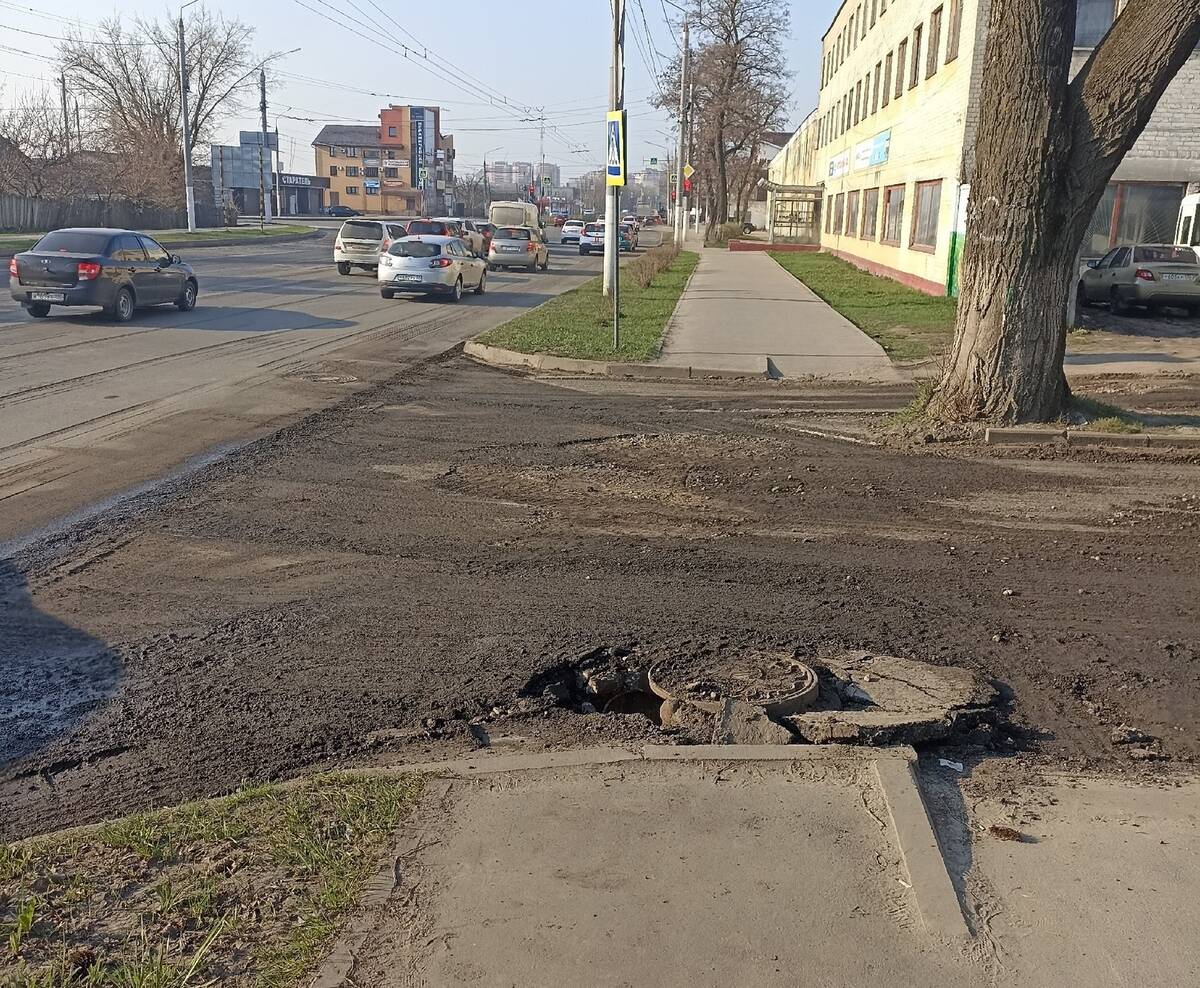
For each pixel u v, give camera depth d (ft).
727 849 10.88
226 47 233.76
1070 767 13.37
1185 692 15.65
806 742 13.89
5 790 12.73
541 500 25.81
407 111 438.81
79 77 226.99
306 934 9.51
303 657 16.46
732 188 337.31
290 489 26.35
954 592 19.69
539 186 518.37
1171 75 30.25
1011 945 9.50
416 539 22.56
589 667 16.42
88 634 17.28
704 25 221.66
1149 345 55.31
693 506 25.44
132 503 24.70
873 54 122.42
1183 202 76.84
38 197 173.17
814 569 20.92
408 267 80.74
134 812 12.19
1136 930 9.75
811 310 73.15
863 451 31.42
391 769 12.69
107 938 9.48
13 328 55.93
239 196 357.20
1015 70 30.48
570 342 53.67
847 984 8.95
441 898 10.03
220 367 45.34
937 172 85.20
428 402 39.06
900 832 11.12
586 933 9.55
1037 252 31.71
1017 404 32.50
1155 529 23.84
